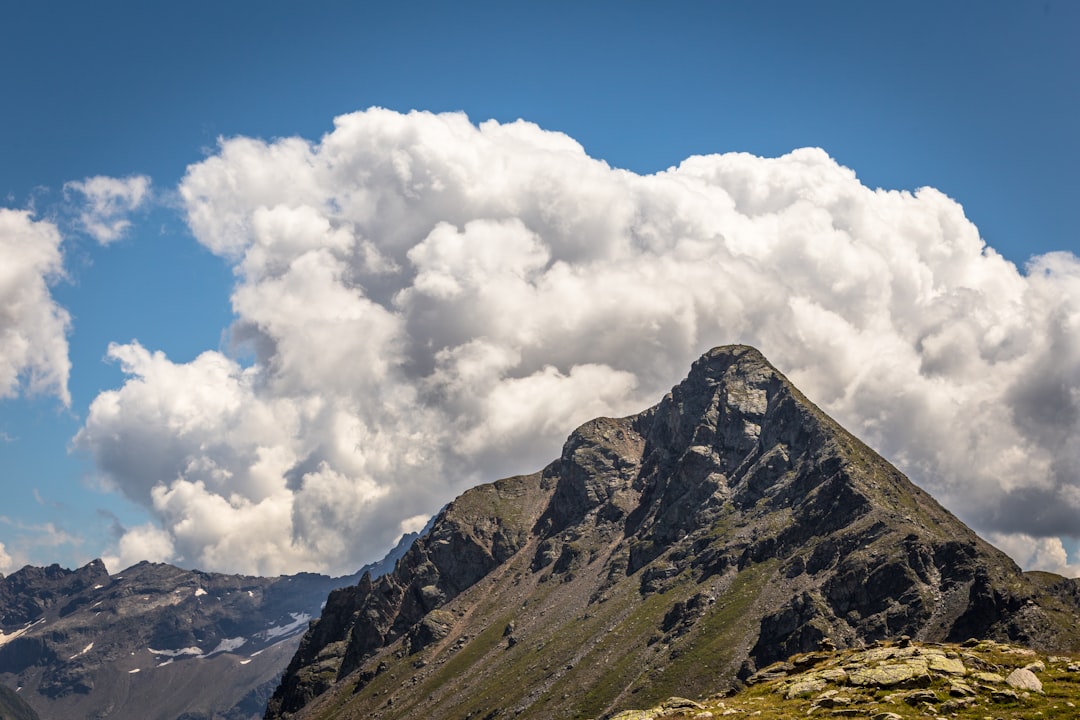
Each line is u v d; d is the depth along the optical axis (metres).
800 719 160.62
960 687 161.88
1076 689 158.38
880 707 159.25
